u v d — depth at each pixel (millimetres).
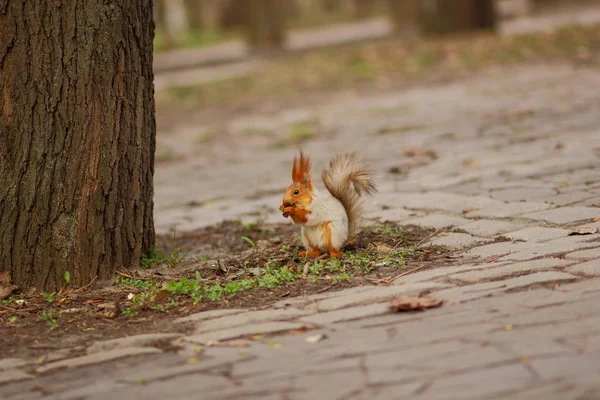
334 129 22391
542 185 13516
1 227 10305
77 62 10273
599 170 14047
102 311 9383
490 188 13773
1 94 10203
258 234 12969
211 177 18594
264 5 54406
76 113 10320
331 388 6535
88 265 10477
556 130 18000
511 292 8375
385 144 19250
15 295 10234
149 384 6988
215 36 70875
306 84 33031
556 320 7426
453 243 10852
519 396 6086
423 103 24453
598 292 8031
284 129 23812
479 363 6703
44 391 7078
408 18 56969
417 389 6367
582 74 25422
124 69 10633
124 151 10750
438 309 8125
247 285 9711
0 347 8367
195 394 6688
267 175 17969
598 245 9758
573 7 55281
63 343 8367
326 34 63656
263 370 7043
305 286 9547
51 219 10328
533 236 10633
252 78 37688
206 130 25812
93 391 6953
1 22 10102
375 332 7676
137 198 10992
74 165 10344
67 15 10219
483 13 39656
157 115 30938
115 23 10469
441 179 14984
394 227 12039
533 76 26375
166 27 66438
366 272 9906
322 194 10602
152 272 10828
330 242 10438
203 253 12227
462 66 30891
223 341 7875
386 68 33281
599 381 6160
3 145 10273
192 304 9297
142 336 8195
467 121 20562
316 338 7633
